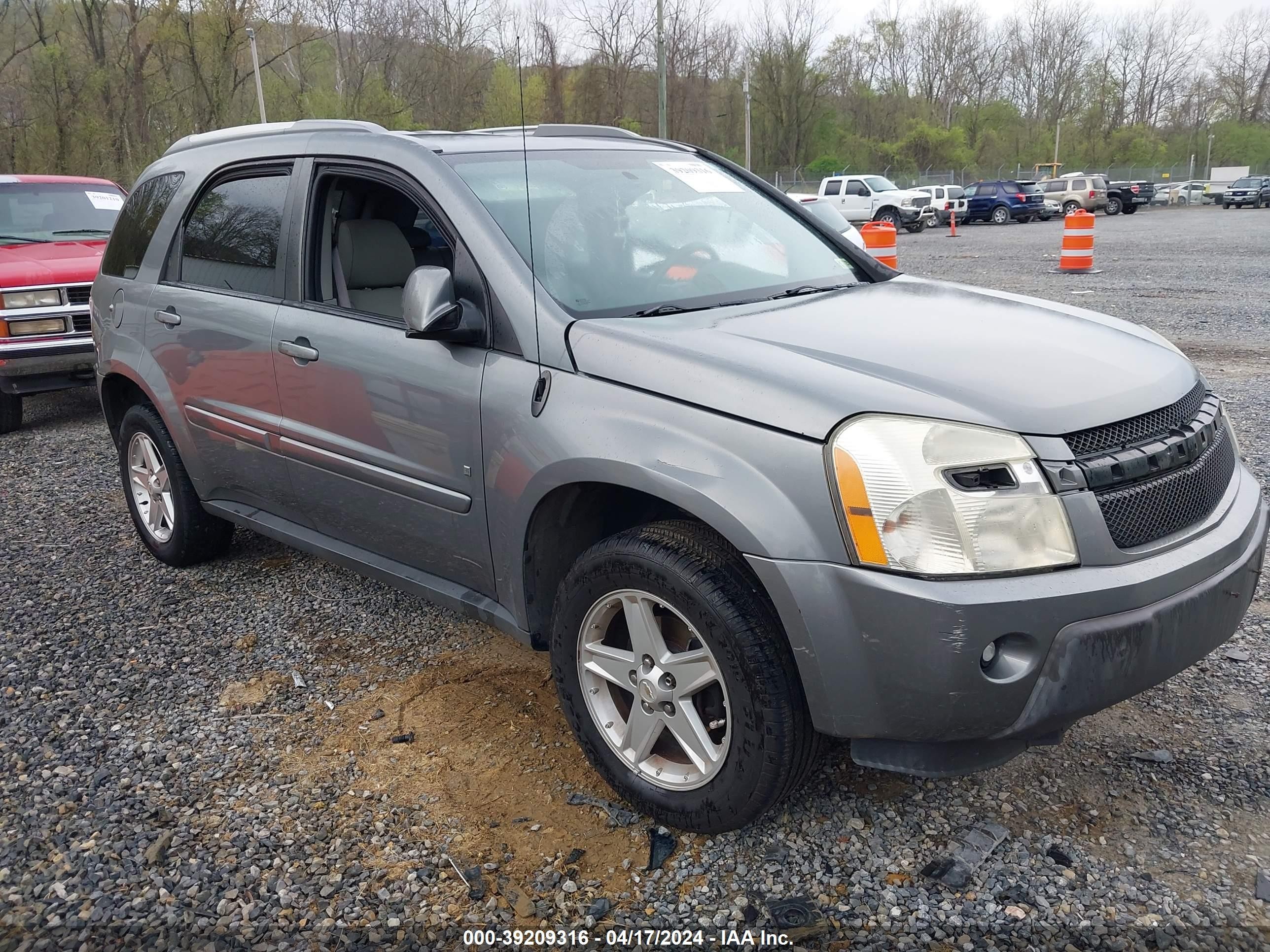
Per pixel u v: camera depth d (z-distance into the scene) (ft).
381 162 10.70
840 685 7.26
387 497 10.59
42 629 13.12
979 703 7.04
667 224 10.97
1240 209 148.56
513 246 9.49
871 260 12.02
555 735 10.20
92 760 9.98
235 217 12.62
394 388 10.11
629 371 8.32
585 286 9.61
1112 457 7.41
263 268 12.01
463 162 10.38
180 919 7.73
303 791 9.37
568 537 9.34
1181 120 300.20
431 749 10.01
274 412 11.76
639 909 7.73
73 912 7.84
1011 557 7.02
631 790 8.69
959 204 125.08
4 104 119.44
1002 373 7.91
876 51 288.51
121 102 124.16
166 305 13.42
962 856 8.16
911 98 285.43
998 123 280.51
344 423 10.80
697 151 13.08
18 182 29.48
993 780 9.15
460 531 9.87
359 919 7.70
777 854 8.26
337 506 11.40
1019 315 9.76
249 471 12.61
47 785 9.55
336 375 10.75
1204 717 10.06
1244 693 10.48
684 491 7.66
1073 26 285.43
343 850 8.50
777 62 220.02
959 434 7.15
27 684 11.60
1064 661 7.03
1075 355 8.48
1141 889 7.73
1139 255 61.82
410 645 12.40
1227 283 44.68
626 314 9.34
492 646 12.31
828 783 9.18
